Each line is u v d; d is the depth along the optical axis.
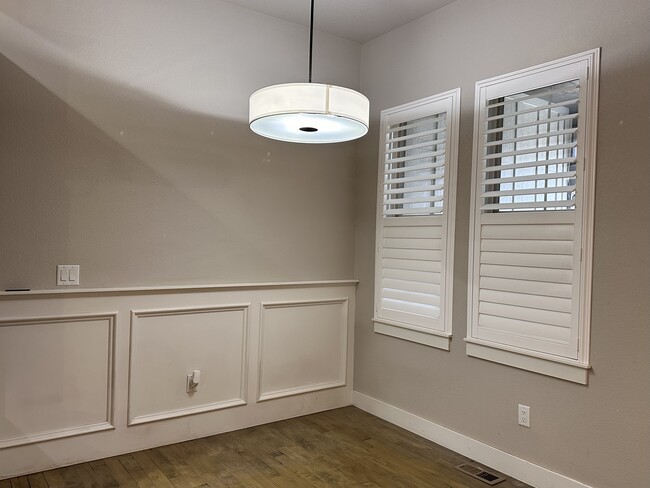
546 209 2.77
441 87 3.33
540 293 2.72
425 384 3.40
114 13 2.95
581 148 2.54
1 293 2.60
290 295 3.67
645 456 2.31
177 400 3.19
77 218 2.85
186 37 3.21
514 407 2.86
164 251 3.14
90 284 2.89
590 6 2.54
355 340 4.01
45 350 2.76
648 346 2.31
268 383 3.58
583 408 2.54
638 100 2.35
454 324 3.21
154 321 3.10
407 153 3.63
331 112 2.23
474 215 3.07
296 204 3.70
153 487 2.63
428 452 3.16
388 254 3.69
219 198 3.35
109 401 2.95
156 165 3.10
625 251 2.39
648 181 2.31
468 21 3.16
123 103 2.99
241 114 3.43
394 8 3.37
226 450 3.11
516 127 2.82
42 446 2.76
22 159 2.69
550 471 2.67
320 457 3.05
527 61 2.82
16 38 2.67
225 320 3.37
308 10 3.45
